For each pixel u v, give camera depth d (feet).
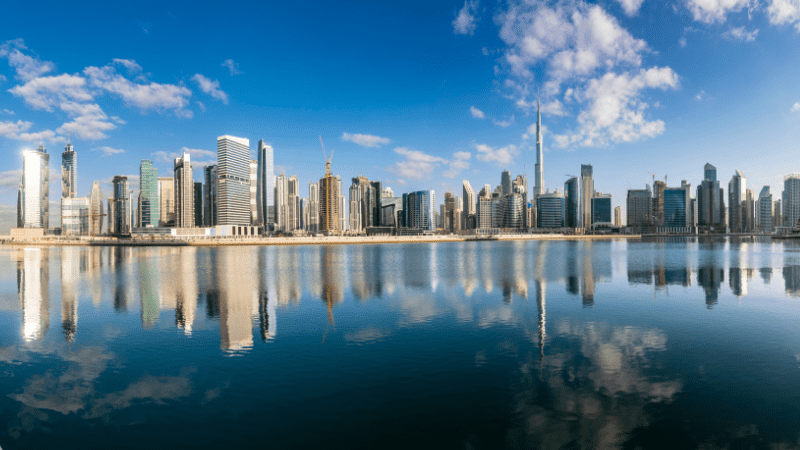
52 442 46.68
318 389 60.29
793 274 215.51
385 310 120.16
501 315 112.16
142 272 241.76
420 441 46.16
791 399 56.65
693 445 45.39
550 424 49.88
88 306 126.72
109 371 68.54
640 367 69.51
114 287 172.04
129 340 87.20
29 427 49.70
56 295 149.38
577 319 106.93
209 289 166.20
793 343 83.46
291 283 186.29
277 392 59.36
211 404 55.67
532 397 57.41
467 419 51.16
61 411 53.93
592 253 456.45
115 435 47.98
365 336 89.97
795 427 49.24
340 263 321.11
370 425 49.80
